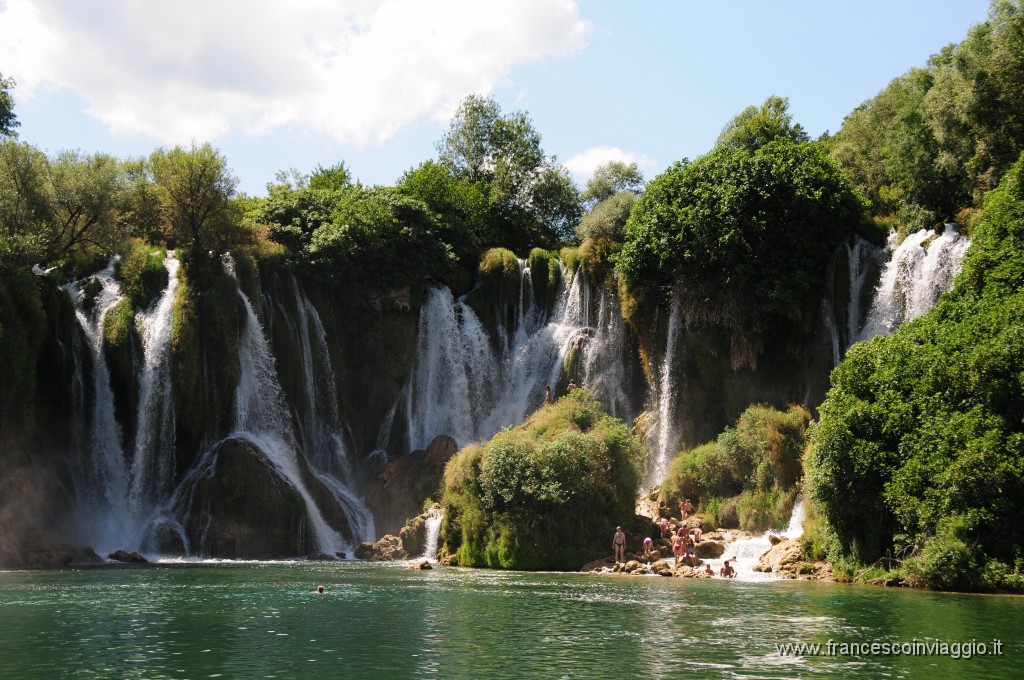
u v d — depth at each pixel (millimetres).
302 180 85688
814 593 29422
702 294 53000
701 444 53438
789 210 52000
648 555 40156
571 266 65375
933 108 51531
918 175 52750
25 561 41062
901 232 52219
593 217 65625
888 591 29906
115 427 50719
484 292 67438
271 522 48500
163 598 28250
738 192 52531
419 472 54719
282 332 58281
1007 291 35688
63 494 47750
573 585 32625
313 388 60344
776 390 52750
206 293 52938
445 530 44656
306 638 20766
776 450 43531
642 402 59531
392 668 17469
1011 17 48812
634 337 60500
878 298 51250
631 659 18312
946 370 32969
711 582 33875
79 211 52594
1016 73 48062
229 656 18625
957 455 31078
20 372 44250
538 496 40969
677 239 53469
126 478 50062
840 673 17078
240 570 39438
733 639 20547
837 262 52375
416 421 63438
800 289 51312
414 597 28594
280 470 51031
